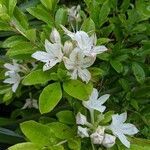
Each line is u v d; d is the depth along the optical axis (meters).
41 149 0.21
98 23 0.28
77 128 0.23
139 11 0.29
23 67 0.29
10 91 0.30
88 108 0.24
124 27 0.29
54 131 0.22
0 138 0.33
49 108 0.21
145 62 0.32
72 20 0.30
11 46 0.24
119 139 0.23
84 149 0.23
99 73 0.24
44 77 0.22
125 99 0.30
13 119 0.35
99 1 0.29
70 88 0.22
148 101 0.30
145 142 0.24
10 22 0.24
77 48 0.22
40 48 0.23
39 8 0.25
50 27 0.24
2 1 0.24
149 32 0.30
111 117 0.24
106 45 0.29
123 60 0.29
